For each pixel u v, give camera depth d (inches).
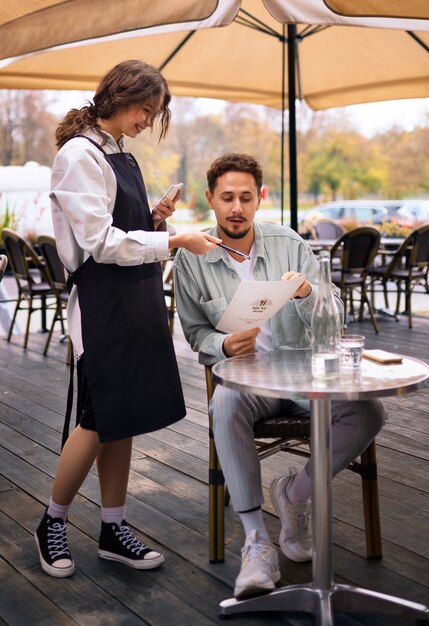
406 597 83.9
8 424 156.1
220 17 122.8
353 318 277.3
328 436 76.3
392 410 160.7
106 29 113.0
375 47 214.7
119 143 88.1
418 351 221.3
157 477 123.0
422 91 222.1
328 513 77.5
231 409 84.0
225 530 102.5
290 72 201.6
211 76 229.3
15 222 352.8
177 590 86.2
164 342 87.0
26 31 121.3
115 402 83.7
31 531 102.8
